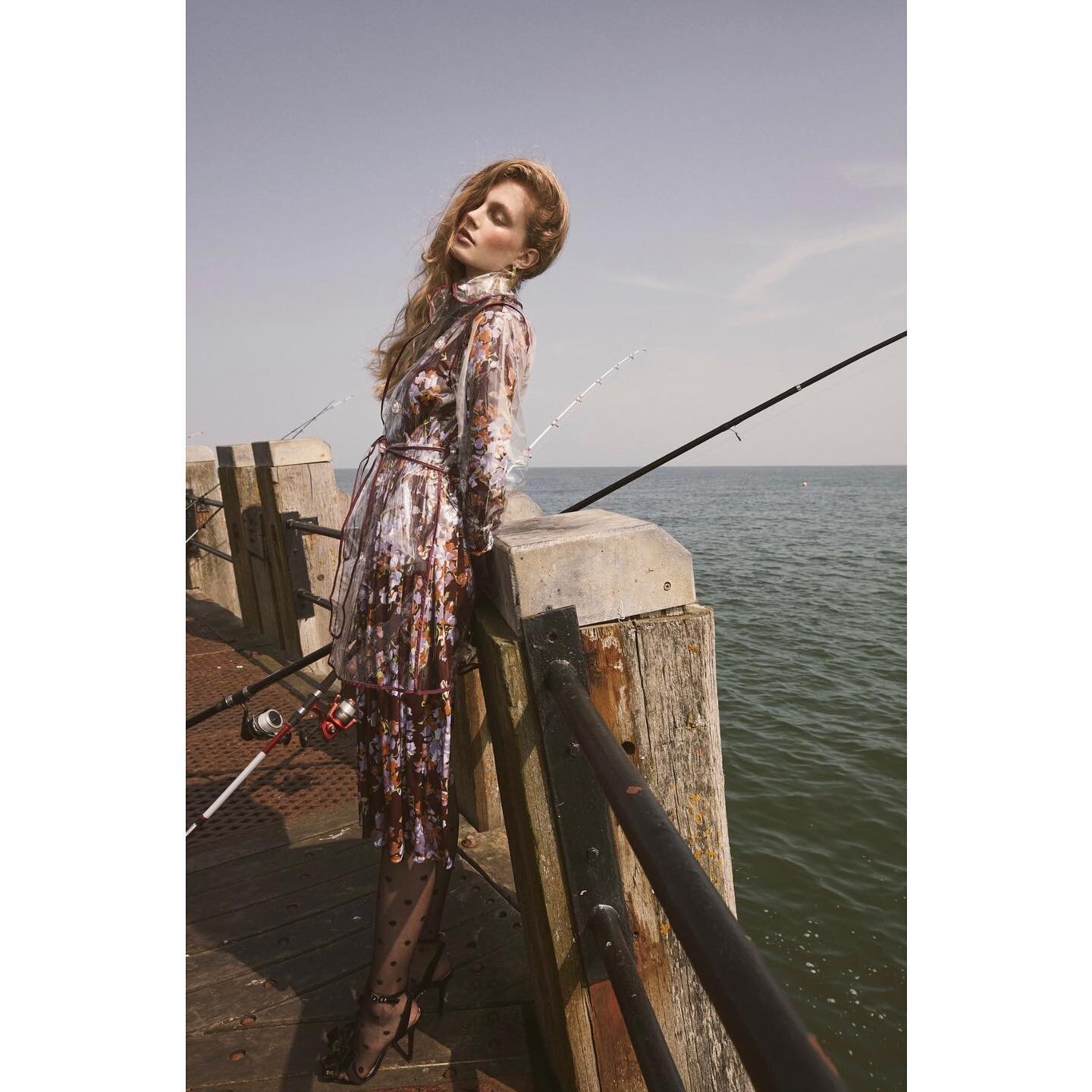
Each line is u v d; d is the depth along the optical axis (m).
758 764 8.61
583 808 1.33
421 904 1.56
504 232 1.55
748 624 17.70
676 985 1.42
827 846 6.55
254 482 5.29
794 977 4.74
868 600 21.31
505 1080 1.60
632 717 1.33
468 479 1.46
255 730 2.43
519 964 1.94
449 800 1.67
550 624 1.29
